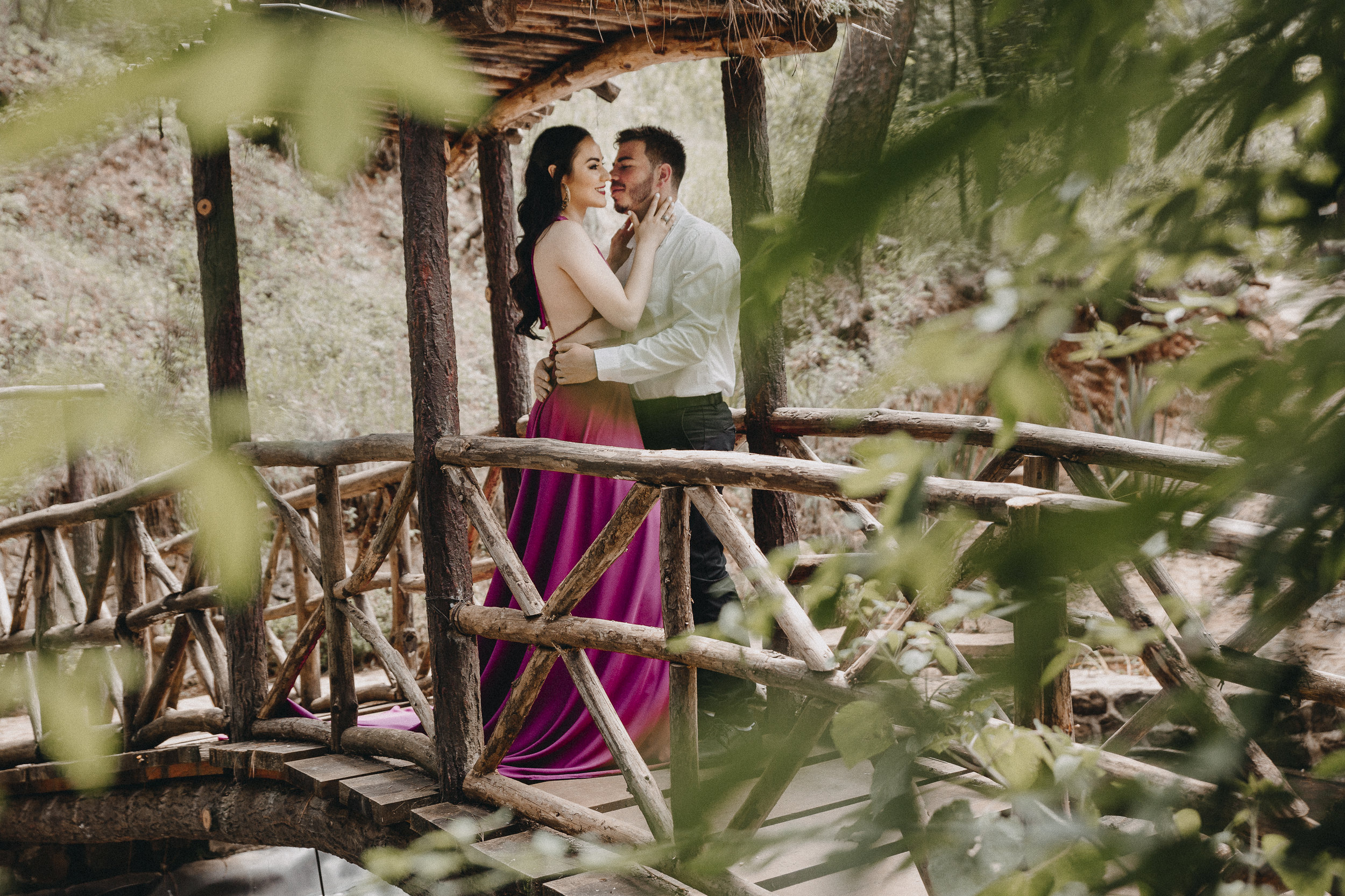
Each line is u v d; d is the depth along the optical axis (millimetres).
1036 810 471
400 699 4691
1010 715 1327
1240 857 453
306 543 3559
